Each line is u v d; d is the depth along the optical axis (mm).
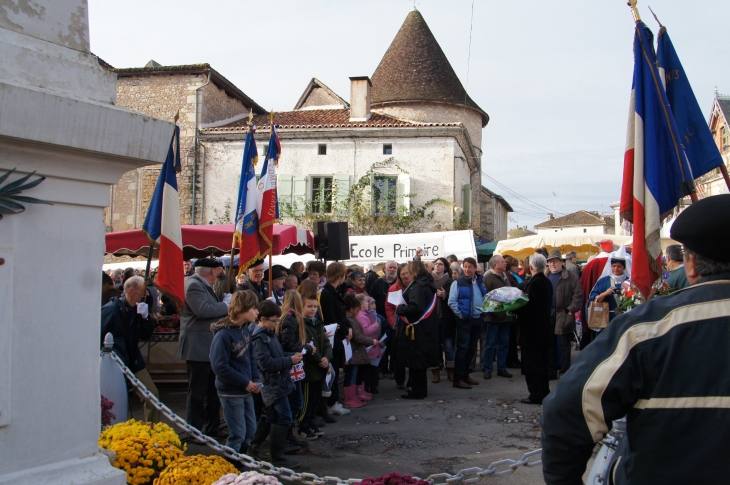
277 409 5105
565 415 1710
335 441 6121
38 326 2521
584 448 1715
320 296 7125
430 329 8109
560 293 9320
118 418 4703
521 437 6262
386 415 7254
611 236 15617
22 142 2395
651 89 4332
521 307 7770
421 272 8148
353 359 7590
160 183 6363
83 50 2785
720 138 28812
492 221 33219
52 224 2582
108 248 9094
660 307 1775
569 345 9469
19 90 2314
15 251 2447
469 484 4852
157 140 2846
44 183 2531
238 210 7496
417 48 27031
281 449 5125
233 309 4809
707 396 1628
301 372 5555
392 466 5328
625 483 1764
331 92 27297
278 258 15102
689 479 1622
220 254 11547
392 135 21656
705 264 1799
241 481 3195
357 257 14641
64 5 2721
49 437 2555
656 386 1679
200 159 22344
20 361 2457
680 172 4223
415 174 21578
